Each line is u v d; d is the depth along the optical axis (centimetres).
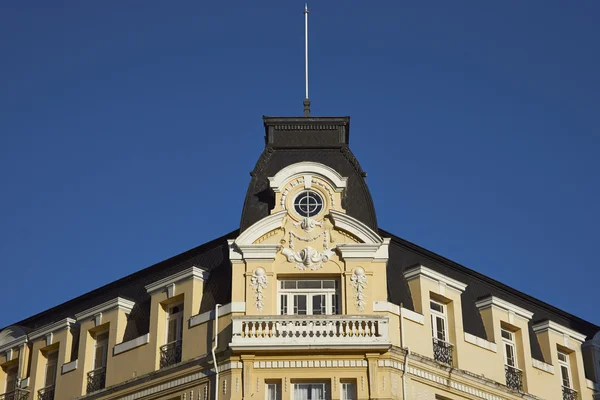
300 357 4422
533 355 5175
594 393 5344
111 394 4841
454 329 4816
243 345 4403
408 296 4766
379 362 4422
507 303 5084
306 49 5403
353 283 4569
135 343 4888
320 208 4725
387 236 4944
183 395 4575
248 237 4662
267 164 4919
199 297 4797
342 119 5041
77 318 5197
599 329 5756
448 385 4669
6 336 5538
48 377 5281
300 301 4600
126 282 5375
